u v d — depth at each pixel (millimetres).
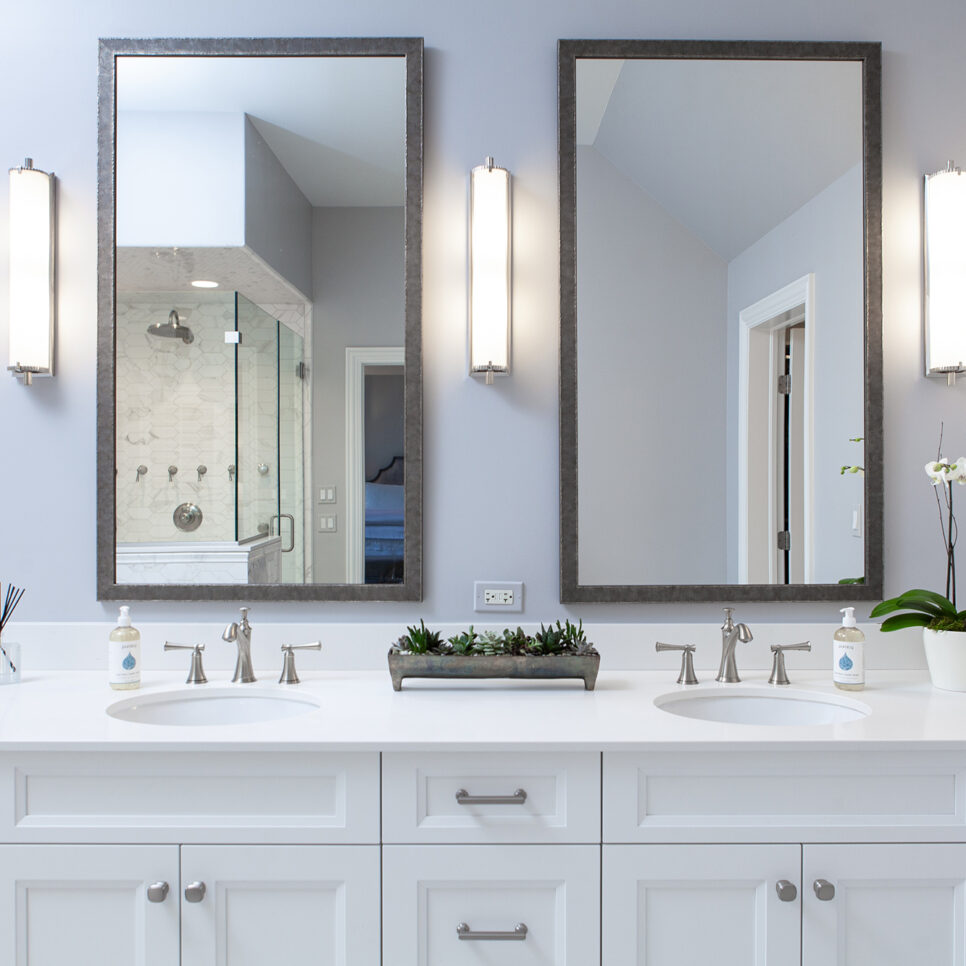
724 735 1362
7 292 1895
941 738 1354
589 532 1872
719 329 1888
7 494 1881
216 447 1866
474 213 1854
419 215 1875
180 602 1877
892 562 1906
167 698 1666
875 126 1895
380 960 1346
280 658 1852
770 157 1904
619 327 1885
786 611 1893
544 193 1903
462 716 1474
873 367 1893
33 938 1356
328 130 1882
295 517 1863
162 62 1880
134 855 1350
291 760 1354
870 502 1891
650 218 1891
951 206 1863
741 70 1896
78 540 1881
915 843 1363
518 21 1901
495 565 1893
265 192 1879
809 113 1902
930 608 1728
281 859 1349
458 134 1899
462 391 1896
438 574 1890
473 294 1853
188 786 1360
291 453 1865
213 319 1874
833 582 1889
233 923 1354
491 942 1355
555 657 1650
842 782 1372
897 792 1373
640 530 1877
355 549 1864
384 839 1351
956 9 1919
